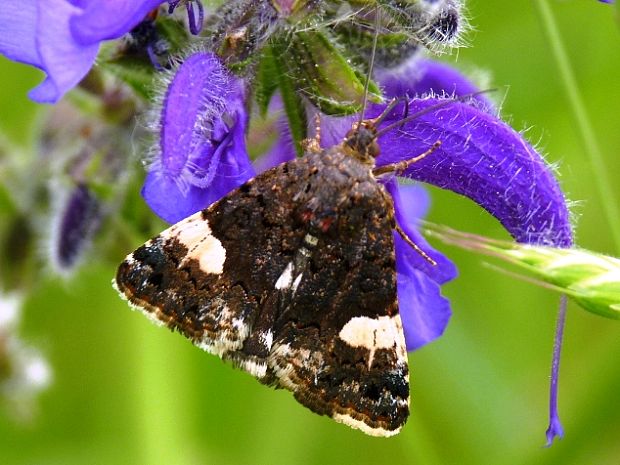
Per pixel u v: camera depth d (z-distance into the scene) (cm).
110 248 10
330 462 11
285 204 8
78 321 11
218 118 8
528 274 11
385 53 8
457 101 8
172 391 10
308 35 8
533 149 8
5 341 10
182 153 8
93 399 11
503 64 11
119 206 9
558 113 11
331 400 8
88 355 11
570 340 11
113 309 11
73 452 11
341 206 8
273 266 8
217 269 8
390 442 11
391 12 8
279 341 8
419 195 10
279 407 11
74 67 7
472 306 11
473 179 8
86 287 11
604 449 10
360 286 8
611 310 8
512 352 11
